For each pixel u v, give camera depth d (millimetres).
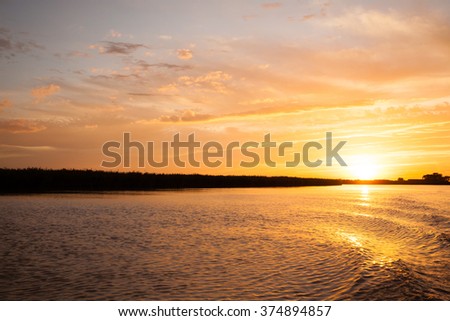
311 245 22625
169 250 21219
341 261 18328
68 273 16328
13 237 25250
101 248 21734
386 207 50094
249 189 118875
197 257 19453
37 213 38562
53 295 13656
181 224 32000
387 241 24047
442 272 16391
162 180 117562
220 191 97312
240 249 21500
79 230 28422
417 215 39844
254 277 15742
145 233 27203
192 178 132750
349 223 33094
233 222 33500
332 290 14078
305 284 14805
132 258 19203
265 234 26906
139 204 50562
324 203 57094
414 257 19391
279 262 18312
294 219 35938
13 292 13938
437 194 92438
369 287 14250
